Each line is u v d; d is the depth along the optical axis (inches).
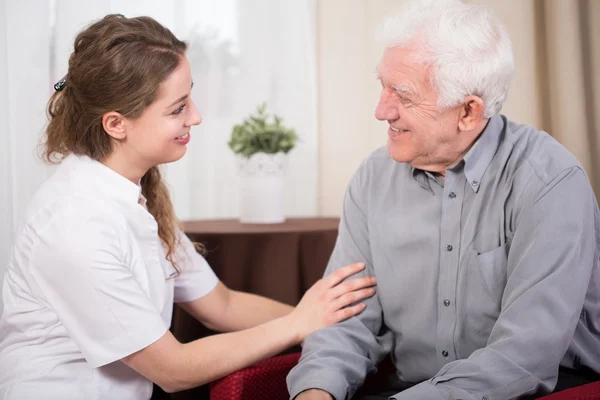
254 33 116.3
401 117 49.5
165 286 55.1
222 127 116.5
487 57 47.5
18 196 89.7
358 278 56.7
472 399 43.1
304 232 77.9
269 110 117.6
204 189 116.0
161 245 57.4
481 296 50.4
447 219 52.1
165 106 48.5
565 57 82.7
